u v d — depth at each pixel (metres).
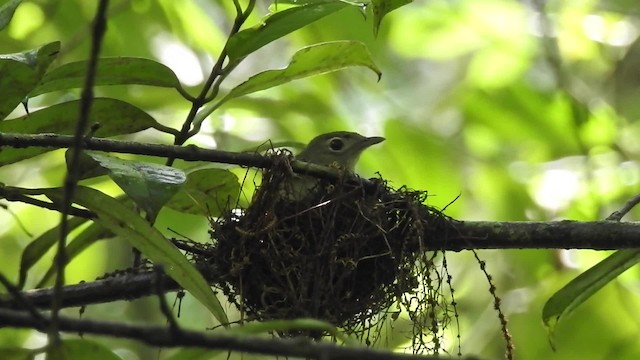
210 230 7.09
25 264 7.25
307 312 6.72
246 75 12.89
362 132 11.89
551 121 12.41
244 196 8.06
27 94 6.17
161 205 5.39
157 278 4.12
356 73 12.13
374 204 6.96
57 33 10.99
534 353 10.30
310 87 11.79
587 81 13.53
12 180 10.95
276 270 6.78
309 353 4.06
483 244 6.90
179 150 6.49
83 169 6.07
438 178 11.56
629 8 13.39
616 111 12.98
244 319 6.74
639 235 6.70
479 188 11.86
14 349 5.25
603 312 10.12
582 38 13.23
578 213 11.52
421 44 13.30
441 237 6.93
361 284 6.93
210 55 11.52
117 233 5.62
